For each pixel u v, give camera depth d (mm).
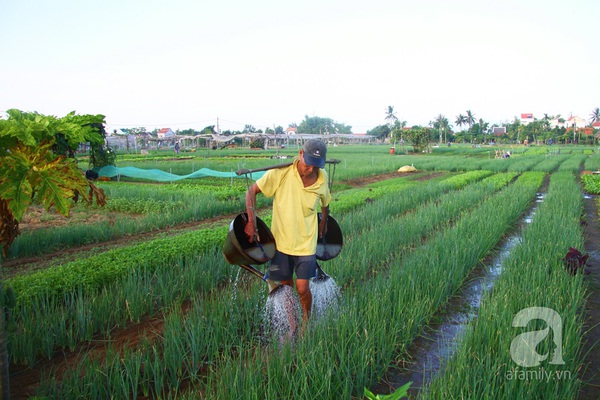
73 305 5906
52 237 10523
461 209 14820
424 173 34219
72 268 7141
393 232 9953
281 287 5113
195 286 6930
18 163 3303
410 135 68938
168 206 15086
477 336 4707
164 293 6316
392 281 6285
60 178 3463
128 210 15898
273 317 5066
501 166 36781
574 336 4730
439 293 6348
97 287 6645
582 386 4406
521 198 16391
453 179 24938
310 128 168125
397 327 5137
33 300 6004
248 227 4910
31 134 3281
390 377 4570
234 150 78750
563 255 8000
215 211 15117
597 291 7129
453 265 7379
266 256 5039
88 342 5285
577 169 34094
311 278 5301
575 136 114625
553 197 16172
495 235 10242
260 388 3936
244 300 5906
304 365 4004
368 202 15414
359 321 5086
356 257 8000
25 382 4453
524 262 7473
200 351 4777
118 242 11164
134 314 5883
